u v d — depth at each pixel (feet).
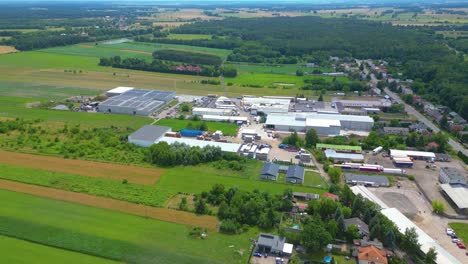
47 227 343.05
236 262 310.24
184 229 351.05
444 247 343.26
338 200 407.23
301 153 528.63
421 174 485.97
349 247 337.93
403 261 314.35
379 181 453.99
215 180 449.89
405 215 390.63
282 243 330.75
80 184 424.46
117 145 538.88
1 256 302.45
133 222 357.61
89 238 329.72
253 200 377.91
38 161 481.87
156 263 303.68
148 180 442.91
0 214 359.87
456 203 399.65
